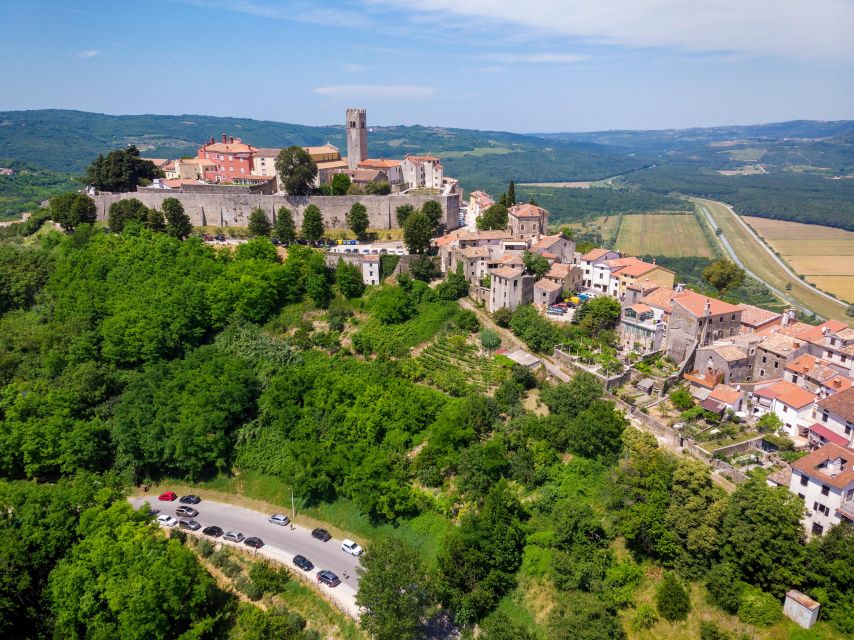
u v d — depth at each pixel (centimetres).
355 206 17500
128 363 13200
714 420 10588
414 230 15912
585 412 10525
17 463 10931
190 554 8512
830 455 8244
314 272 15312
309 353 13462
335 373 12375
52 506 8956
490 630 7812
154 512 10619
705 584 8012
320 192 19612
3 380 12431
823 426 9631
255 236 17688
